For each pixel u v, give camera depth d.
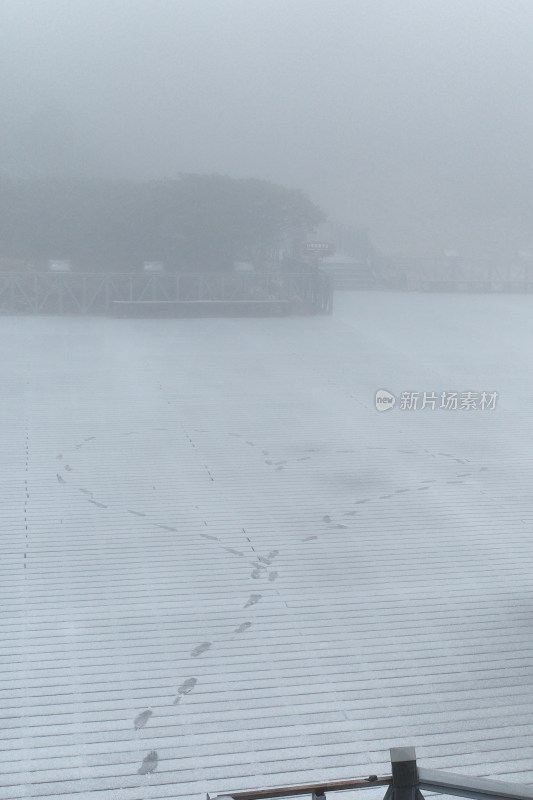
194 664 4.45
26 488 7.37
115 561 5.80
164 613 5.02
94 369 12.68
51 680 4.27
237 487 7.52
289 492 7.40
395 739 3.83
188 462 8.26
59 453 8.47
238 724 3.93
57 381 11.82
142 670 4.38
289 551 6.04
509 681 4.32
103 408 10.38
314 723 3.94
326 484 7.65
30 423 9.61
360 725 3.93
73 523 6.53
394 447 8.93
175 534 6.34
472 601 5.25
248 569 5.71
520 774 3.59
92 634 4.75
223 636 4.75
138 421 9.80
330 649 4.62
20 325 16.84
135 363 13.20
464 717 4.00
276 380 12.16
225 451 8.67
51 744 3.76
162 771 3.58
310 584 5.48
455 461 8.45
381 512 6.92
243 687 4.24
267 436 9.28
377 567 5.77
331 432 9.49
